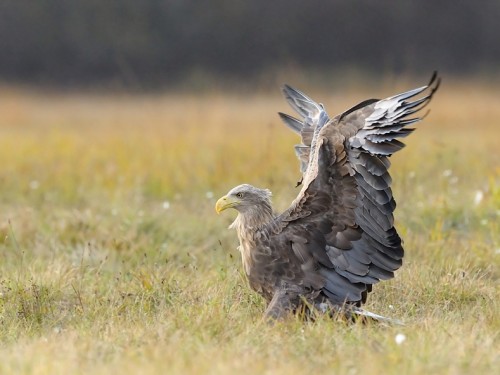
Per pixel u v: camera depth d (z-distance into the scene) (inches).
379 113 415.5
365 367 343.6
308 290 436.1
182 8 1940.2
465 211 623.2
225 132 1005.2
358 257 432.8
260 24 1973.4
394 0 2010.3
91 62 1884.8
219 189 740.7
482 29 2020.2
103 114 1414.9
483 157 851.4
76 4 1903.3
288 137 934.4
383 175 416.2
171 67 1899.6
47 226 620.1
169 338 388.2
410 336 386.0
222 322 405.1
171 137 989.2
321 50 1985.7
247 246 446.6
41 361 355.3
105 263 542.6
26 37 1884.8
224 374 336.8
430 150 879.7
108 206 697.0
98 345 381.4
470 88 1680.6
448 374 334.3
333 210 428.5
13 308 456.1
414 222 605.0
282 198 656.4
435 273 494.3
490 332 393.1
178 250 569.9
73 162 869.2
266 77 1849.2
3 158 901.2
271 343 382.6
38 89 1831.9
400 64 1978.3
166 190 751.1
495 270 514.3
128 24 1907.0
